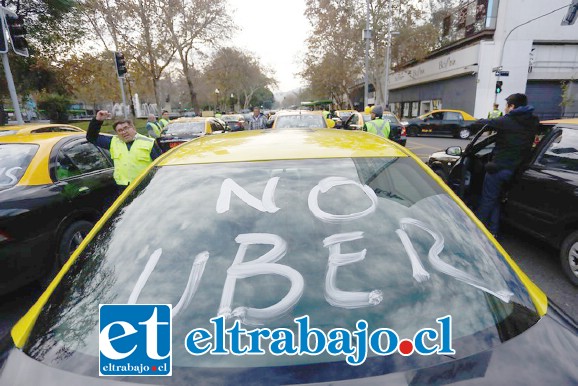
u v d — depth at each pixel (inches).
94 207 157.6
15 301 135.1
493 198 162.7
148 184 72.1
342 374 40.5
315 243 58.1
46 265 129.3
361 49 1181.1
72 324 48.9
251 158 75.7
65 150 154.9
